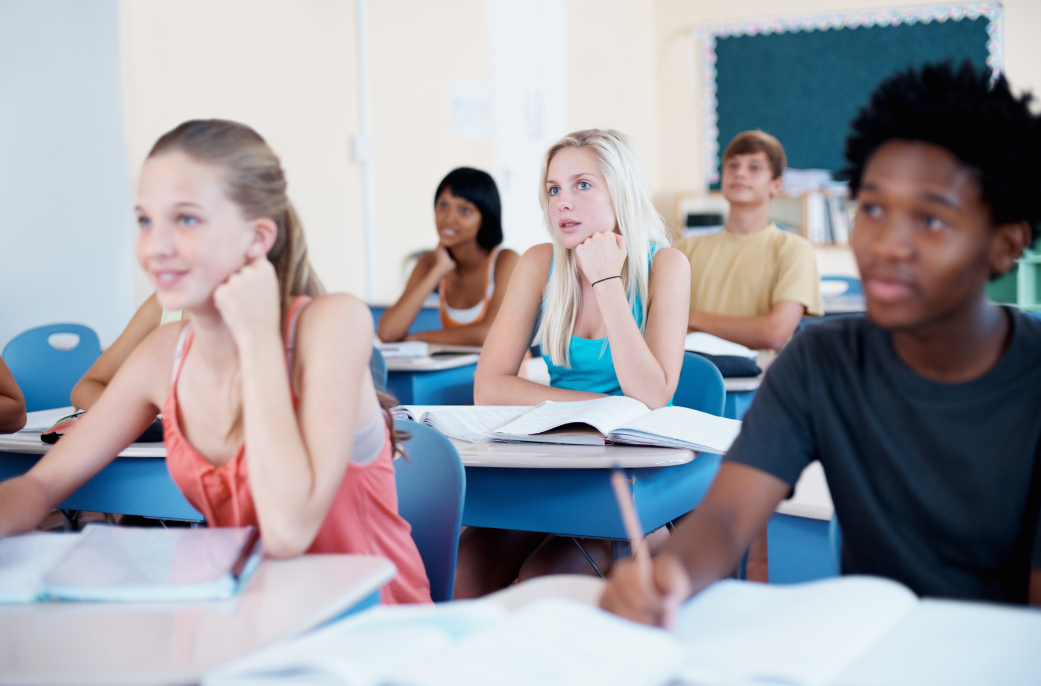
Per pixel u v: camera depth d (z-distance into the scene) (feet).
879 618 2.32
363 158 15.19
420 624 2.28
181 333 3.94
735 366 7.59
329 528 3.78
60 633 2.51
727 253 9.96
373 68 15.33
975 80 2.78
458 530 4.23
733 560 3.08
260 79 13.39
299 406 3.58
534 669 1.96
